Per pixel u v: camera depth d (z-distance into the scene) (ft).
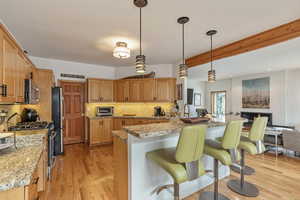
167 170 4.62
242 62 12.39
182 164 4.66
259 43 8.66
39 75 10.62
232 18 7.12
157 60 14.62
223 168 8.48
